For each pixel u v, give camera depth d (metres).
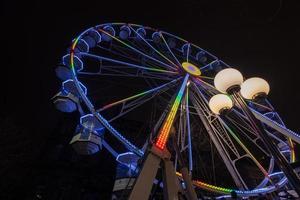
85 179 28.02
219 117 15.80
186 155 17.08
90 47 18.23
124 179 23.48
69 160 29.02
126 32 20.17
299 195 5.21
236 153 15.64
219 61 21.36
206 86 15.98
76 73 14.34
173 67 16.75
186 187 6.96
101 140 14.11
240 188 14.12
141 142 30.69
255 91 8.16
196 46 22.05
